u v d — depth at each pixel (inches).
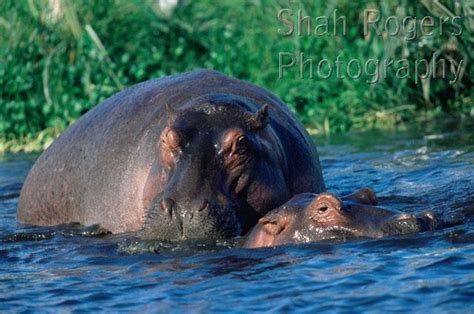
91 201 981.2
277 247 781.3
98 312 666.8
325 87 1542.8
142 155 922.1
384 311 628.7
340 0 1573.6
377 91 1525.6
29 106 1578.5
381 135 1395.2
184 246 805.9
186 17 1734.7
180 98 956.0
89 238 920.3
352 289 670.5
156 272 751.7
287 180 896.3
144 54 1652.3
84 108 1553.9
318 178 944.3
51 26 1660.9
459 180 1026.7
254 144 843.4
